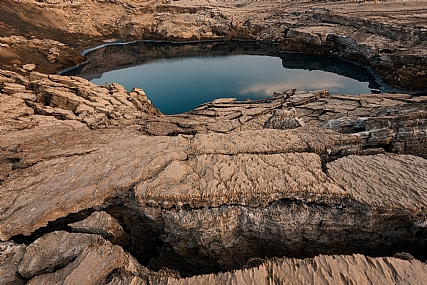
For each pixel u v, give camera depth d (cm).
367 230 347
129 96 999
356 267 279
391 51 1499
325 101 911
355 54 1748
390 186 357
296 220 350
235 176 392
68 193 399
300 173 390
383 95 933
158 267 396
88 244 337
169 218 366
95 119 764
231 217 359
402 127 477
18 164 492
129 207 400
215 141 493
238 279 279
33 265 321
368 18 1853
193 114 848
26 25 2242
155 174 418
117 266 306
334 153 454
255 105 905
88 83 1062
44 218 370
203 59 2083
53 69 1802
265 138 489
